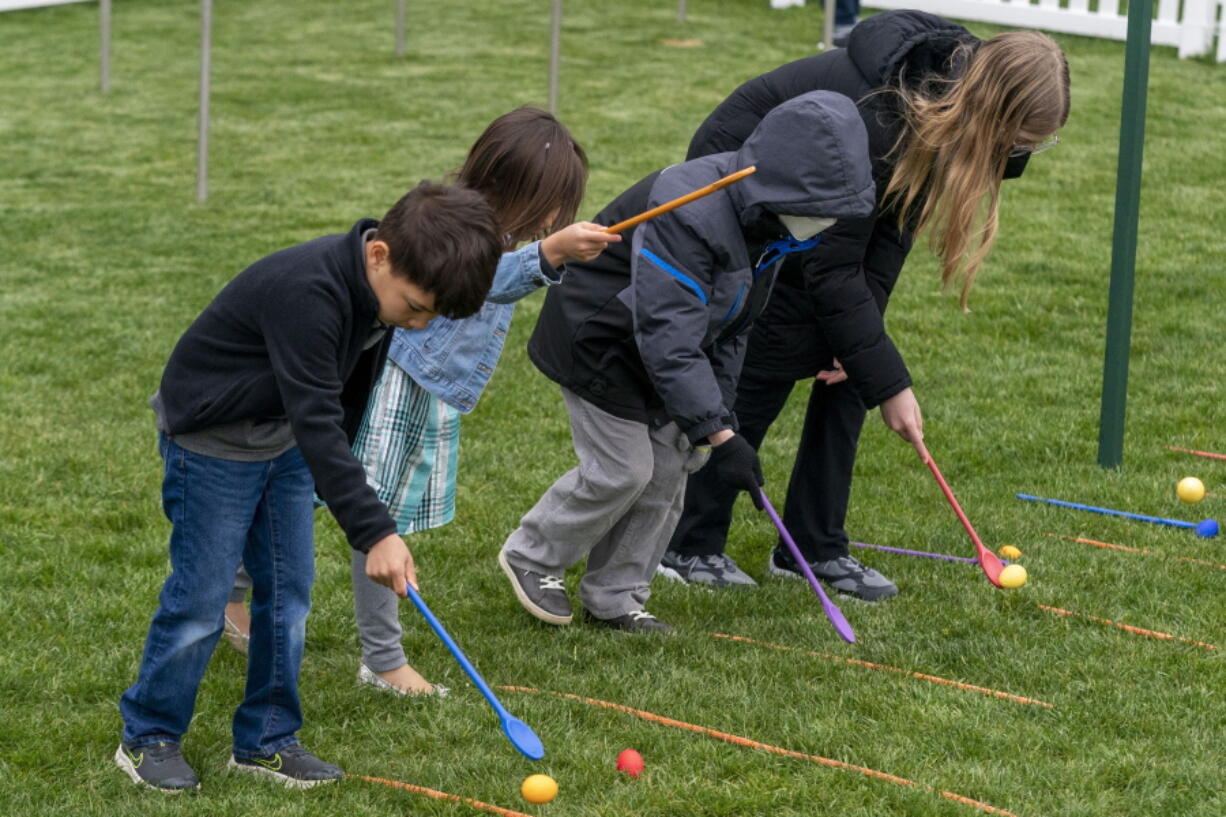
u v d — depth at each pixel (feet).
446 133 38.70
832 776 12.46
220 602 11.96
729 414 14.16
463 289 10.69
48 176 34.76
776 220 13.48
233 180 34.65
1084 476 19.77
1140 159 18.95
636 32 49.93
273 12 54.34
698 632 15.52
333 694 14.02
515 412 22.18
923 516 18.62
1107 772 12.59
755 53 46.93
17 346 24.16
